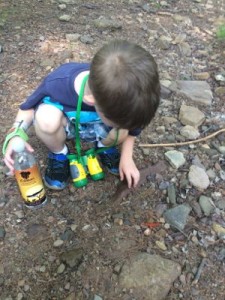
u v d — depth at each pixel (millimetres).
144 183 876
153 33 1291
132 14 1371
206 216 833
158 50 1231
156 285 729
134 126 639
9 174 875
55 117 742
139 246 783
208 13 1435
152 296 721
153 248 783
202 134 994
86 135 815
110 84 597
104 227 807
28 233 793
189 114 1018
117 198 848
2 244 777
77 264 757
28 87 1064
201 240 797
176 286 739
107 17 1333
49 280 740
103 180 879
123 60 600
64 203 839
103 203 843
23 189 792
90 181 875
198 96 1078
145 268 745
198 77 1152
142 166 910
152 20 1355
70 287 733
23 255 766
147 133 979
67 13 1330
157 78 620
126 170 818
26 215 817
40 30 1244
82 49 1191
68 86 727
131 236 797
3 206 829
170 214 827
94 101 647
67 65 782
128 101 601
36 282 737
